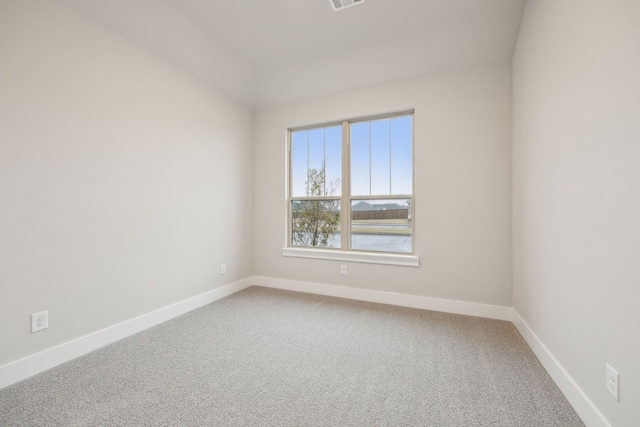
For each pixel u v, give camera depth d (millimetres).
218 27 2311
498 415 1302
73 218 1814
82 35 1849
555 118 1526
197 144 2797
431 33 2348
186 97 2666
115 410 1328
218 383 1553
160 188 2414
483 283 2527
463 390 1490
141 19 2035
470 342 2039
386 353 1892
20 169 1568
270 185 3555
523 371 1662
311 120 3289
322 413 1319
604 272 1106
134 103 2189
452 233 2633
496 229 2480
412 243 2840
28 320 1603
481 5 2061
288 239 3527
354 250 3176
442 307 2670
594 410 1169
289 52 2672
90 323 1912
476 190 2545
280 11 2143
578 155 1296
